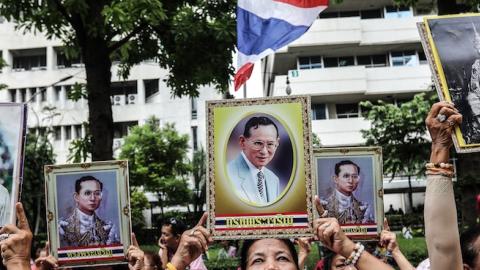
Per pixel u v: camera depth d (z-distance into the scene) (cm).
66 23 963
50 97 3338
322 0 524
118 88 3447
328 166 330
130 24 763
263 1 524
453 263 214
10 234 265
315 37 2795
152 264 459
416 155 2158
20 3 872
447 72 263
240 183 301
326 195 328
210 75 1012
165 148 2766
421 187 3066
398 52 2917
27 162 2039
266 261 274
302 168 299
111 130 906
